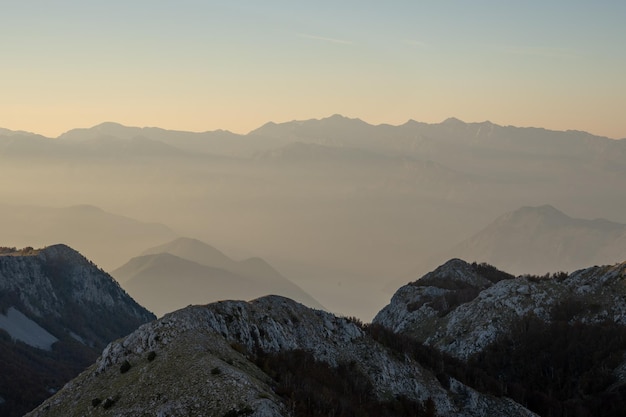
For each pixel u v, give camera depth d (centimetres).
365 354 17788
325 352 17038
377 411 15438
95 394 13475
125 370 13775
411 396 17125
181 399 12306
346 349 17662
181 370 13075
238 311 16162
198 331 14475
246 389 12319
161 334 14288
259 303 17375
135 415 12362
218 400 12106
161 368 13312
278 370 14762
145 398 12669
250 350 15300
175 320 14625
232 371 12838
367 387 16462
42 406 13938
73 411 13262
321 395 14125
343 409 14050
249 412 11731
